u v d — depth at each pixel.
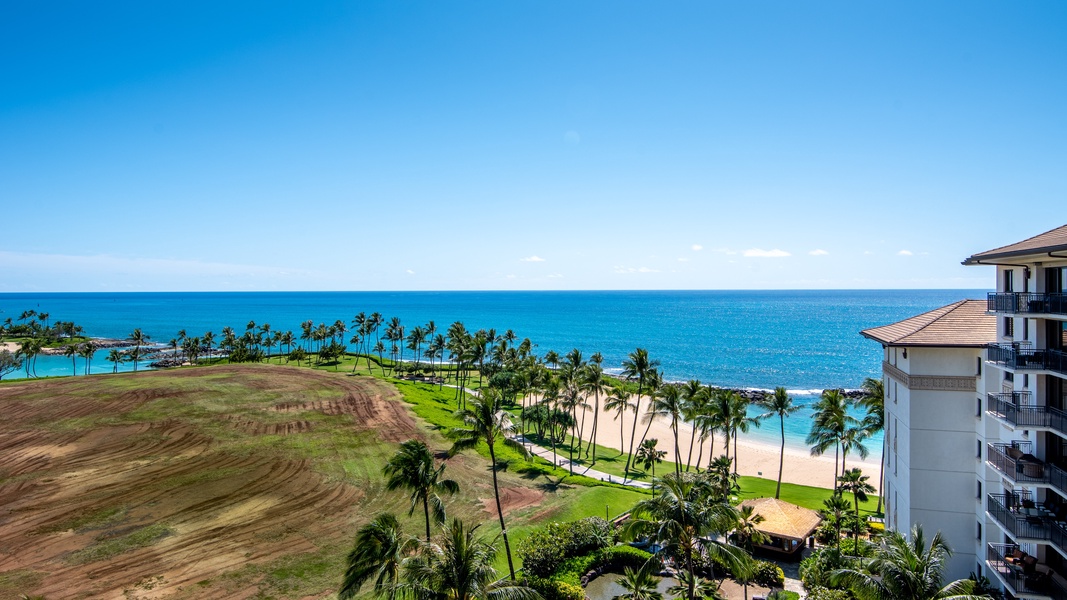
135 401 90.69
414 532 46.88
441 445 72.19
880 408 57.59
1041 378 27.72
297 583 38.75
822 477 72.62
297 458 64.69
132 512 49.81
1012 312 27.67
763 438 91.94
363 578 31.72
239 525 47.56
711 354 185.75
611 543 44.91
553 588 37.22
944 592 22.62
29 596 36.66
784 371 154.12
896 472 38.06
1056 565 28.31
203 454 65.75
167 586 38.19
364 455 66.38
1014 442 29.95
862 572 24.42
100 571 40.03
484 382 130.62
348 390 102.38
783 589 39.81
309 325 172.25
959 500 34.03
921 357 34.69
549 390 87.31
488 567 26.84
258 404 90.12
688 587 34.00
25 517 48.59
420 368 146.38
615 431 98.19
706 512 31.14
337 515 49.75
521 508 53.25
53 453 65.75
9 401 90.69
